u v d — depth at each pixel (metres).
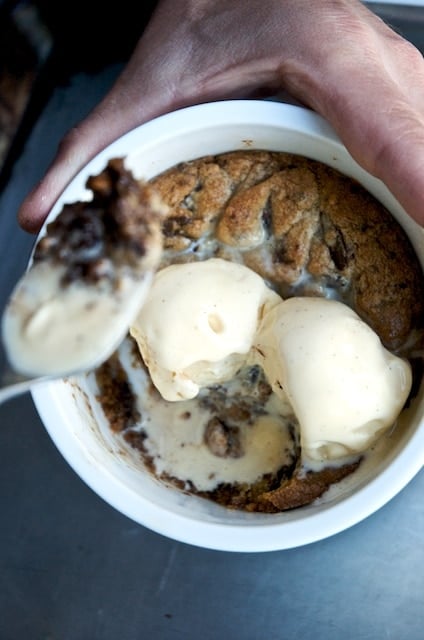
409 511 0.44
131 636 0.44
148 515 0.39
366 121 0.40
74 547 0.45
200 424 0.42
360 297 0.41
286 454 0.42
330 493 0.40
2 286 0.50
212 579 0.44
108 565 0.45
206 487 0.42
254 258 0.42
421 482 0.45
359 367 0.39
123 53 0.52
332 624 0.44
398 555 0.44
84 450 0.40
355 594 0.44
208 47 0.44
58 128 0.51
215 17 0.44
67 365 0.35
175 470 0.42
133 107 0.45
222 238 0.42
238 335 0.40
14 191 0.51
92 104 0.52
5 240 0.51
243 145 0.42
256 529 0.39
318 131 0.41
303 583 0.44
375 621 0.44
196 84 0.44
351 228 0.41
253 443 0.42
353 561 0.44
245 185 0.42
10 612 0.45
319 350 0.39
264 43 0.43
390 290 0.41
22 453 0.46
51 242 0.35
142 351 0.41
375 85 0.41
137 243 0.34
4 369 0.35
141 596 0.44
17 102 0.51
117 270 0.35
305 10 0.43
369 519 0.44
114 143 0.41
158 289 0.40
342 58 0.41
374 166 0.40
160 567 0.45
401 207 0.41
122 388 0.43
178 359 0.40
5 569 0.45
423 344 0.41
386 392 0.40
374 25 0.45
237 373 0.42
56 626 0.44
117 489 0.39
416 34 0.49
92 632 0.44
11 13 0.50
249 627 0.44
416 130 0.40
